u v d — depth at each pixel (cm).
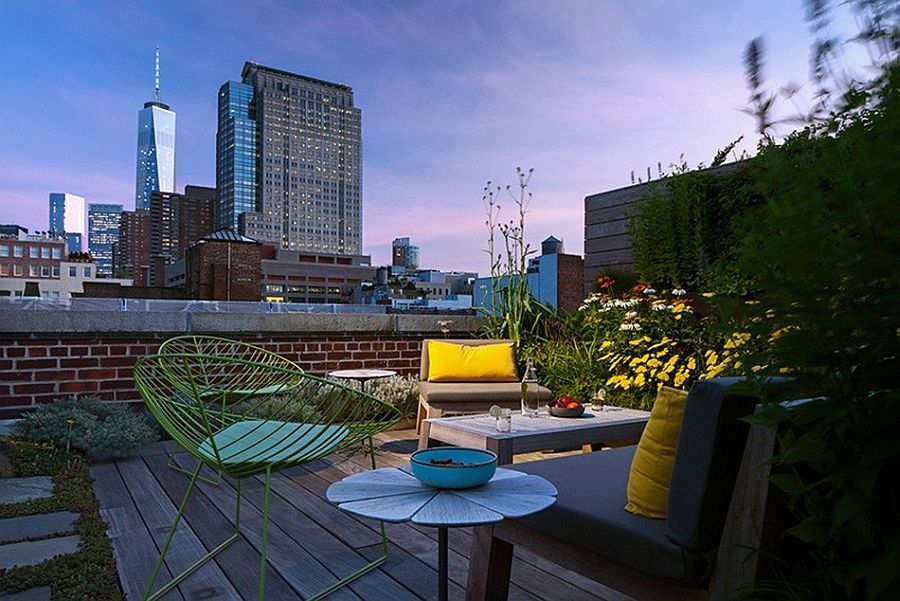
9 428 385
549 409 353
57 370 419
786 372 98
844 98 86
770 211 93
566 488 176
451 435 326
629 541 142
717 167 483
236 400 308
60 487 309
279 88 14038
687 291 480
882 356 88
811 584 110
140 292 2734
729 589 125
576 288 821
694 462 131
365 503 142
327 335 522
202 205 16625
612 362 479
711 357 398
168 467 363
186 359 206
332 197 14362
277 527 268
